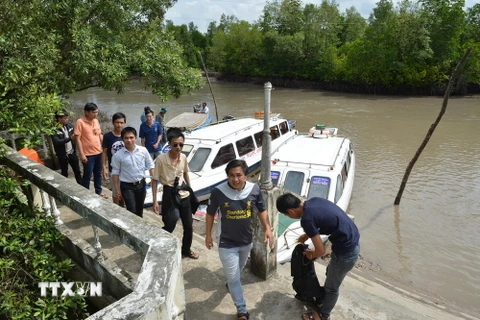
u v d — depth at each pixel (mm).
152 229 2213
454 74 9305
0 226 2947
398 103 31641
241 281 3854
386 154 15828
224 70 58094
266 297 3615
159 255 1931
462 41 38625
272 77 50844
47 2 6875
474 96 35438
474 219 9781
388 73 37219
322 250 2986
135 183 4512
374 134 19766
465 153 15617
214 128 11867
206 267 4113
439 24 35656
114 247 4363
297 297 3520
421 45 35969
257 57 52031
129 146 4359
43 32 5906
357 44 39562
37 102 3482
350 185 9531
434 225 9492
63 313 2734
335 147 10141
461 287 7035
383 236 8961
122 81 9688
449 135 18906
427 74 36156
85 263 3332
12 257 3092
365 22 55125
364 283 5766
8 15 4609
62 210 5289
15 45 4582
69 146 6332
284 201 3172
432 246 8516
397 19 36250
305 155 9500
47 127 3566
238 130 11430
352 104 31500
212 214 3246
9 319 2986
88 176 5578
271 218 3695
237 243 3203
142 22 10164
